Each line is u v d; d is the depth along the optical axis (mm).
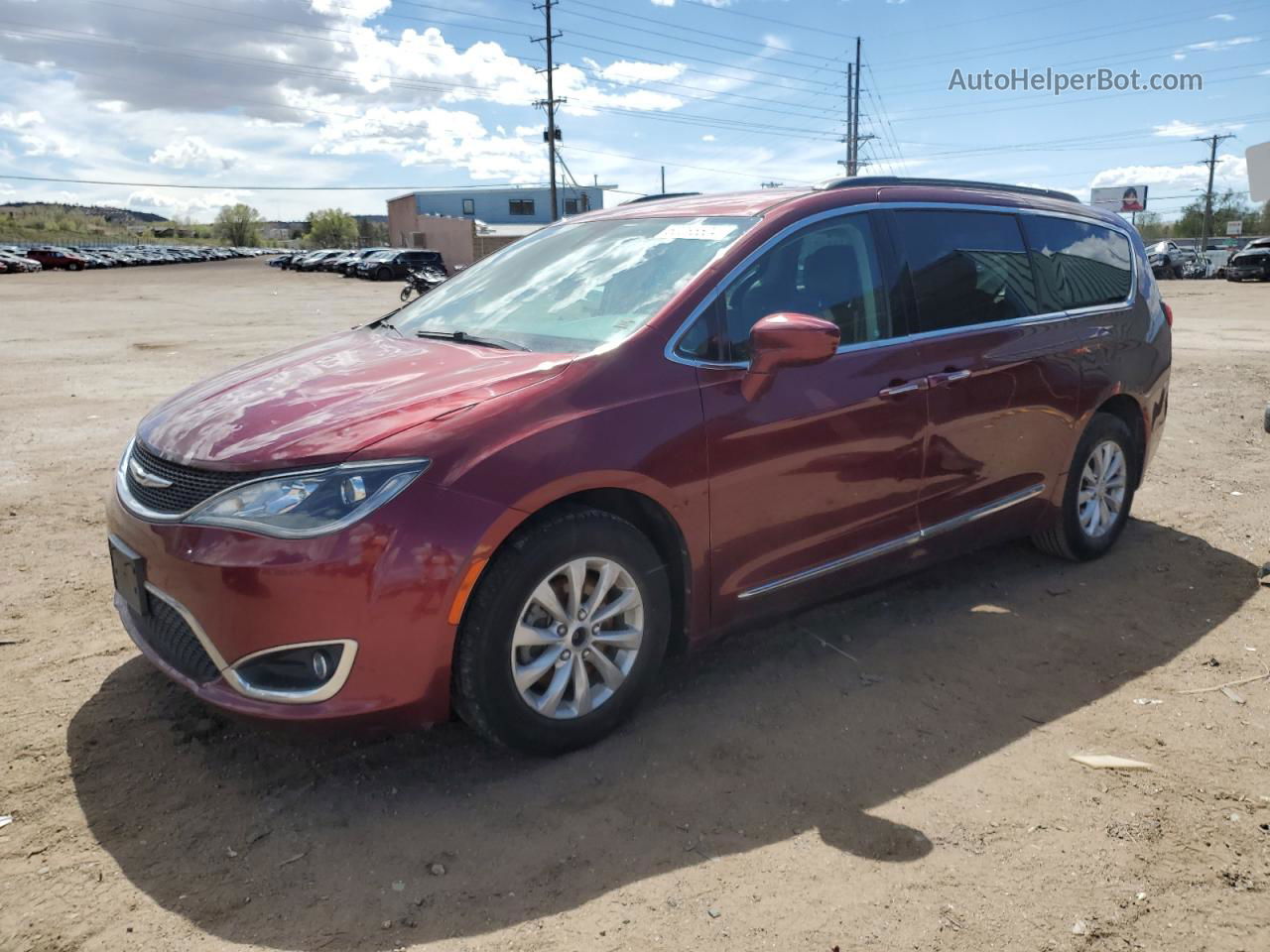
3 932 2383
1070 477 4824
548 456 2943
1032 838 2816
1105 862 2715
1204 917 2502
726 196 4156
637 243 3928
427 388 3123
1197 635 4254
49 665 3766
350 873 2627
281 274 55281
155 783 3010
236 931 2406
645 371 3234
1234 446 7855
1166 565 5090
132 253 75125
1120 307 5047
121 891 2543
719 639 3590
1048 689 3742
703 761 3195
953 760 3234
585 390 3111
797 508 3592
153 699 3510
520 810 2914
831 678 3795
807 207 3820
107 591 4543
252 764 3131
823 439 3609
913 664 3926
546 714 3074
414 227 74812
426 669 2824
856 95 51188
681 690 3676
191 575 2781
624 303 3557
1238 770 3191
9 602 4391
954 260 4250
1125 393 5004
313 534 2695
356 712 2771
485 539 2816
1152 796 3031
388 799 2959
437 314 4148
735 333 3480
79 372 12039
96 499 6082
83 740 3234
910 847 2766
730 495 3381
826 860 2707
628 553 3160
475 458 2852
